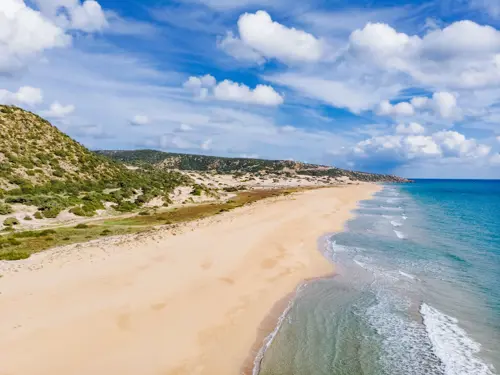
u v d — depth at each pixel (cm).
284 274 2170
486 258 2588
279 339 1398
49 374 1053
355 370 1195
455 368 1201
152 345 1263
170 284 1803
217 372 1158
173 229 3080
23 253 2188
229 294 1781
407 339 1400
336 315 1627
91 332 1295
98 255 2175
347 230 3741
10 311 1381
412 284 2031
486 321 1551
